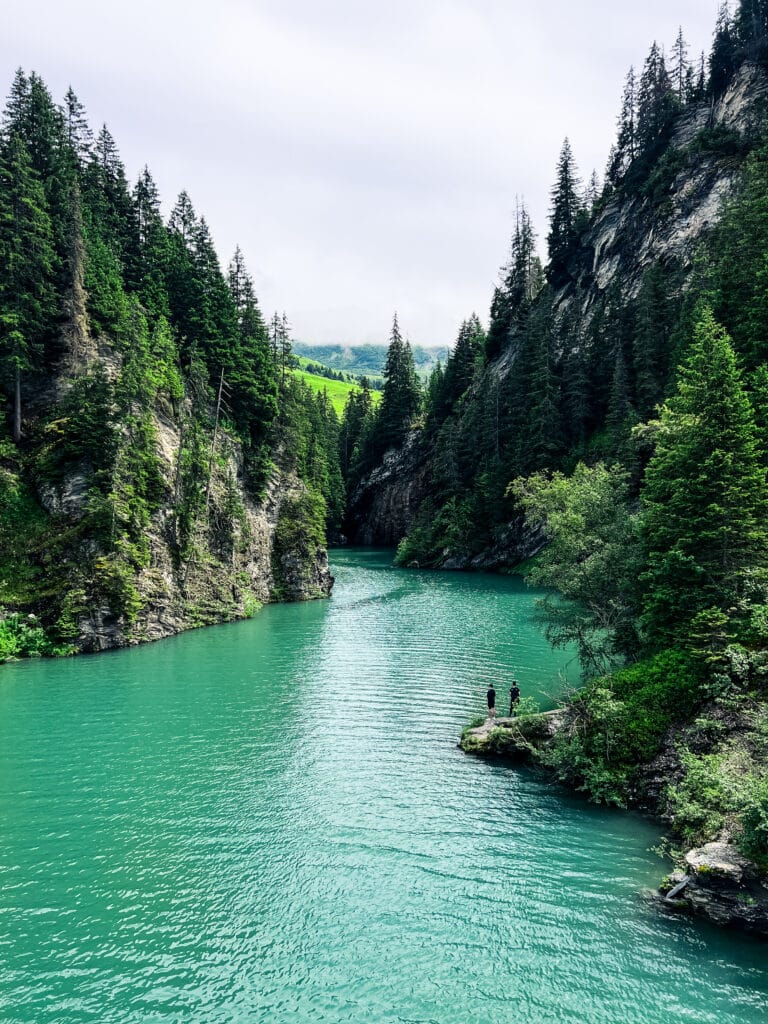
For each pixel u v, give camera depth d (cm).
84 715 3338
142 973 1512
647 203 10850
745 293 5612
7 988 1459
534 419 9919
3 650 4409
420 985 1476
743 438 2886
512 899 1798
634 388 8594
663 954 1578
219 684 3928
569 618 3462
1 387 5597
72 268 6178
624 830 2188
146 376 6053
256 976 1502
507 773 2659
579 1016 1384
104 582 4944
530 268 13638
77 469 5359
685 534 2898
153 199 8675
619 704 2514
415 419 15412
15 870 1938
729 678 2400
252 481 7631
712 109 11012
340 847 2077
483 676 4088
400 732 3128
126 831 2172
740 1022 1364
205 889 1847
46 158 6638
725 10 10962
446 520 11138
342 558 12762
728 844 1820
